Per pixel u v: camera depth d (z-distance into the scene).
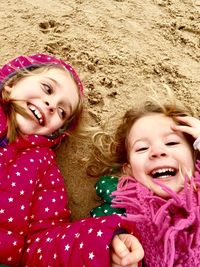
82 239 0.31
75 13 0.55
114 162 0.42
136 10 0.57
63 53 0.50
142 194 0.36
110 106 0.47
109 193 0.40
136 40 0.53
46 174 0.40
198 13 0.59
